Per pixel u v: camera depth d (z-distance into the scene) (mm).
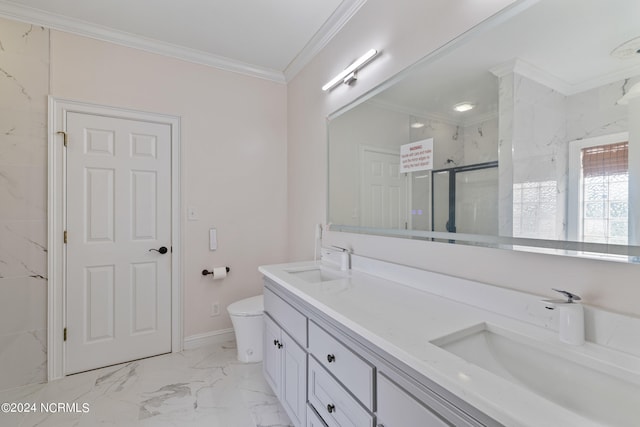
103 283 2139
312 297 1230
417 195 1412
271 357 1739
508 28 1019
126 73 2203
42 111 1943
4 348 1854
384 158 1613
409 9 1447
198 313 2479
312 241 2387
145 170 2279
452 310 1080
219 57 2508
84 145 2074
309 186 2439
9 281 1864
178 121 2396
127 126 2219
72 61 2027
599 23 805
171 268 2373
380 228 1642
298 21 2037
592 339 815
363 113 1776
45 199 1957
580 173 845
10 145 1861
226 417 1629
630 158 750
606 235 799
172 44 2312
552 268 927
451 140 1240
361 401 960
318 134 2293
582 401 751
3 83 1845
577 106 848
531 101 957
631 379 684
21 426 1547
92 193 2100
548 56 911
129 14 1951
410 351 748
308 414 1305
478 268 1149
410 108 1439
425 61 1348
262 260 2764
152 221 2307
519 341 886
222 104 2580
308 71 2445
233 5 1876
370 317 999
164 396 1809
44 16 1921
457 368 666
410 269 1414
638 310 758
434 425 693
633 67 744
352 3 1819
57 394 1819
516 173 1009
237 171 2648
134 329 2242
